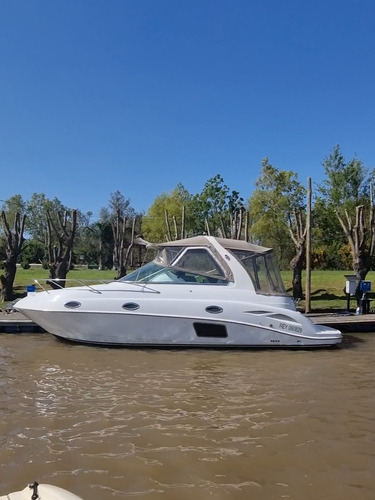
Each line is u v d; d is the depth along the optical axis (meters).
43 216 80.12
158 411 6.87
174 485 4.71
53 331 11.55
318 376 9.03
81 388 8.02
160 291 11.38
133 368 9.50
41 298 11.70
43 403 7.18
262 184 47.88
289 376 9.02
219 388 8.12
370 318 15.36
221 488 4.67
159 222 51.12
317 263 42.25
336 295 21.58
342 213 45.88
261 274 12.01
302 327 11.59
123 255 23.33
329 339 11.71
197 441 5.80
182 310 11.22
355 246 19.61
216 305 11.30
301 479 4.87
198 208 55.66
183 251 11.81
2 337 12.95
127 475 4.91
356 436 6.00
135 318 11.16
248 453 5.47
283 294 12.11
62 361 10.02
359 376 9.05
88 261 73.38
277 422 6.48
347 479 4.88
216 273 11.72
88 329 11.25
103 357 10.41
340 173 50.12
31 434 5.95
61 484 4.70
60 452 5.43
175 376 8.91
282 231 46.06
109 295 11.33
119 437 5.89
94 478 4.83
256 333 11.41
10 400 7.32
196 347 11.36
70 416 6.61
